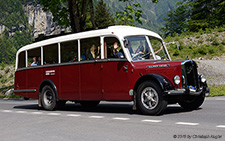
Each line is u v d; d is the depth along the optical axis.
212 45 41.34
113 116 8.91
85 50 10.29
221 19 62.91
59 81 11.25
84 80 10.27
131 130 6.48
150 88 8.45
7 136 6.46
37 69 12.27
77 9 20.36
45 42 11.95
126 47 8.89
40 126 7.57
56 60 11.41
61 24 22.45
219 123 7.03
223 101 12.61
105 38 9.66
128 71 9.05
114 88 9.38
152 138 5.61
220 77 23.16
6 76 39.00
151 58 9.52
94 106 12.75
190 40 43.59
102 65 9.69
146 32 9.88
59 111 11.23
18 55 13.48
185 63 8.62
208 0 65.50
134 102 8.78
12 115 10.39
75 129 6.89
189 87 8.66
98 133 6.30
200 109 9.98
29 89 12.66
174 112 9.34
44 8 21.91
